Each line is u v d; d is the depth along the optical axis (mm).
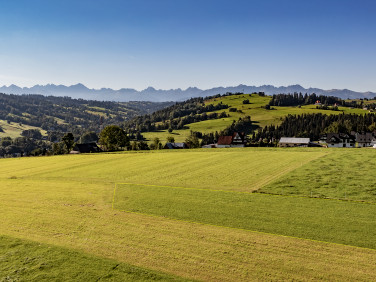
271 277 21500
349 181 46094
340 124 179625
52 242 27719
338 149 81250
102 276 21906
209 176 55750
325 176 50156
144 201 40188
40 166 77875
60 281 21453
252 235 28422
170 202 39375
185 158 78062
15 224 32531
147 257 24578
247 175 55219
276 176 53250
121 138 129625
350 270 22172
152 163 72812
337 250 25094
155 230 30016
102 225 31656
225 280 21250
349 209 34500
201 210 35812
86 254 25141
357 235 27625
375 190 41062
